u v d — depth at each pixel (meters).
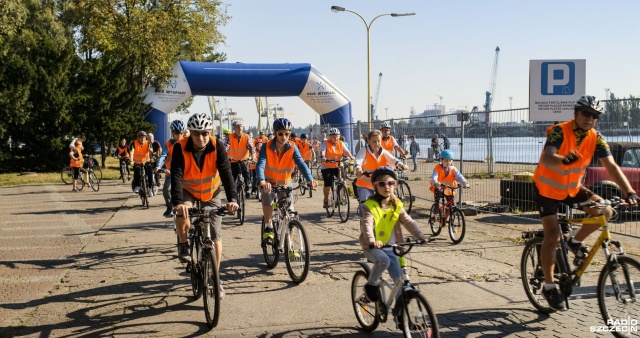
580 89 9.12
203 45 37.31
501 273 6.93
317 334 4.97
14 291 6.57
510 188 11.94
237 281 6.82
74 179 20.38
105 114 30.83
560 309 5.09
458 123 13.50
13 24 27.36
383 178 4.54
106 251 8.84
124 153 23.14
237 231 10.65
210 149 5.73
